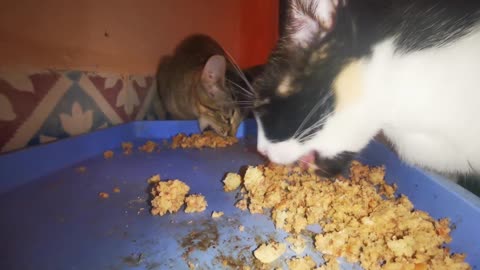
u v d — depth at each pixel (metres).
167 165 0.31
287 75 0.21
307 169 0.25
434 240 0.18
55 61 0.30
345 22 0.19
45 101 0.29
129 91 0.41
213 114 0.46
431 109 0.20
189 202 0.22
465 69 0.18
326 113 0.20
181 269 0.16
